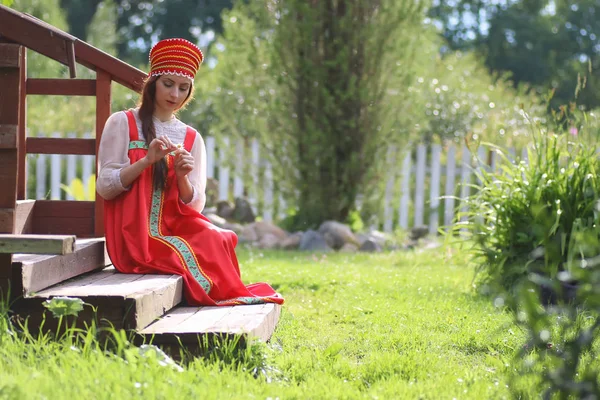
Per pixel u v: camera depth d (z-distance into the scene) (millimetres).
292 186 11922
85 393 2877
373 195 12008
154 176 4695
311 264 8516
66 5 33031
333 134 11656
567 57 36188
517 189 6562
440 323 5164
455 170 12883
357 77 11633
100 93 5387
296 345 4508
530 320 3037
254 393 3215
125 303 3672
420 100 12539
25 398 2750
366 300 6082
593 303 2912
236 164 12781
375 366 3893
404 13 11609
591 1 36281
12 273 3736
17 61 3982
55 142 5465
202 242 4621
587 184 6344
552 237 6242
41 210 5445
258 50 12320
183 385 3059
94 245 4648
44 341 3584
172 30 35469
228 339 3674
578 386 2791
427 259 9219
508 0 37781
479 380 3646
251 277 7188
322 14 11555
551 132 7266
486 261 6574
